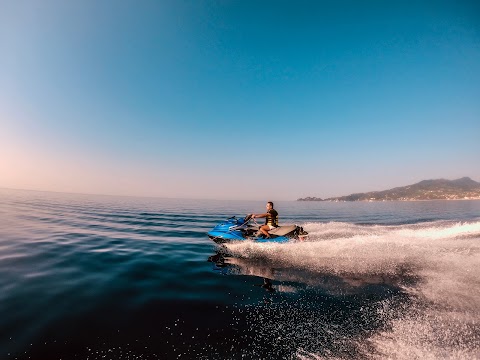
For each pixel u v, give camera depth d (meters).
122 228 15.23
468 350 3.40
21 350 3.38
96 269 6.96
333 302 4.93
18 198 46.34
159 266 7.41
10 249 8.86
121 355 3.31
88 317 4.27
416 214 32.19
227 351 3.40
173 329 3.94
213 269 7.14
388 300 4.98
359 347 3.50
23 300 4.84
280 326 4.04
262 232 10.33
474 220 22.95
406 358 3.25
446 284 5.70
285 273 6.74
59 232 12.84
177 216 24.03
